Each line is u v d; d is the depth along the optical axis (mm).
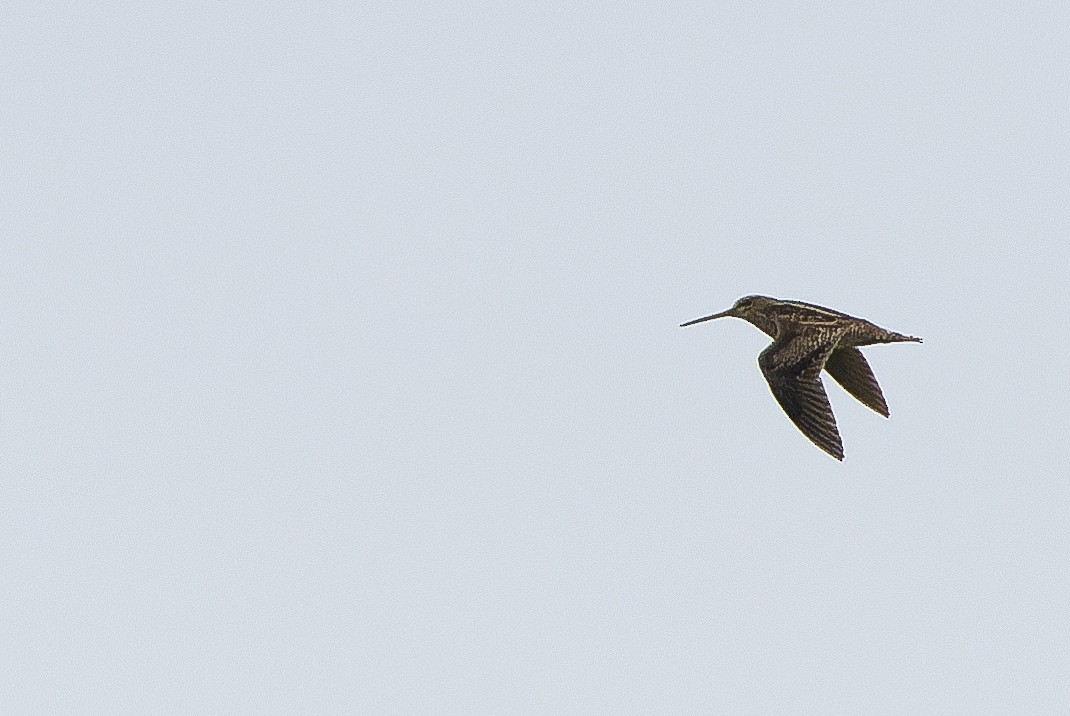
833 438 35969
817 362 36531
